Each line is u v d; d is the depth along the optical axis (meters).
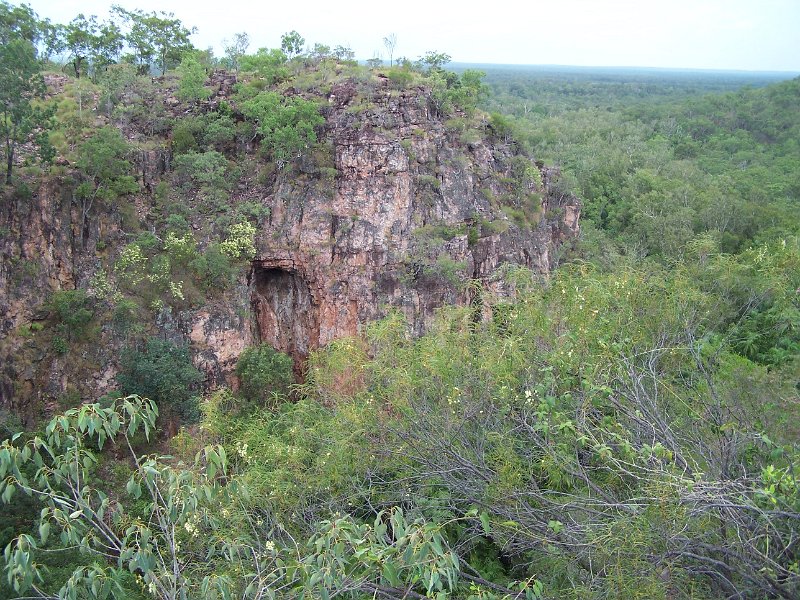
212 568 11.05
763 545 9.59
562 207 43.91
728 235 47.72
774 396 12.77
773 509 9.37
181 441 18.14
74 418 8.88
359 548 8.25
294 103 31.44
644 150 76.25
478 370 14.29
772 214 49.81
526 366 13.80
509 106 116.94
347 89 33.62
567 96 159.38
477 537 14.04
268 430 19.39
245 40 39.75
